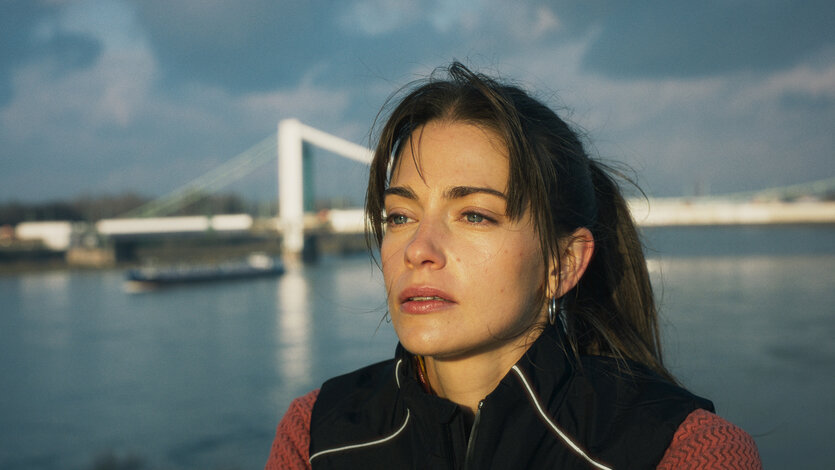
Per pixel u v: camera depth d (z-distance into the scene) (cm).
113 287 3931
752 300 2241
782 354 1463
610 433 58
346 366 1753
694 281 2814
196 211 5484
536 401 58
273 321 2480
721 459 53
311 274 3981
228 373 1775
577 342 73
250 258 5434
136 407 1541
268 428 1349
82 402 1600
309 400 73
